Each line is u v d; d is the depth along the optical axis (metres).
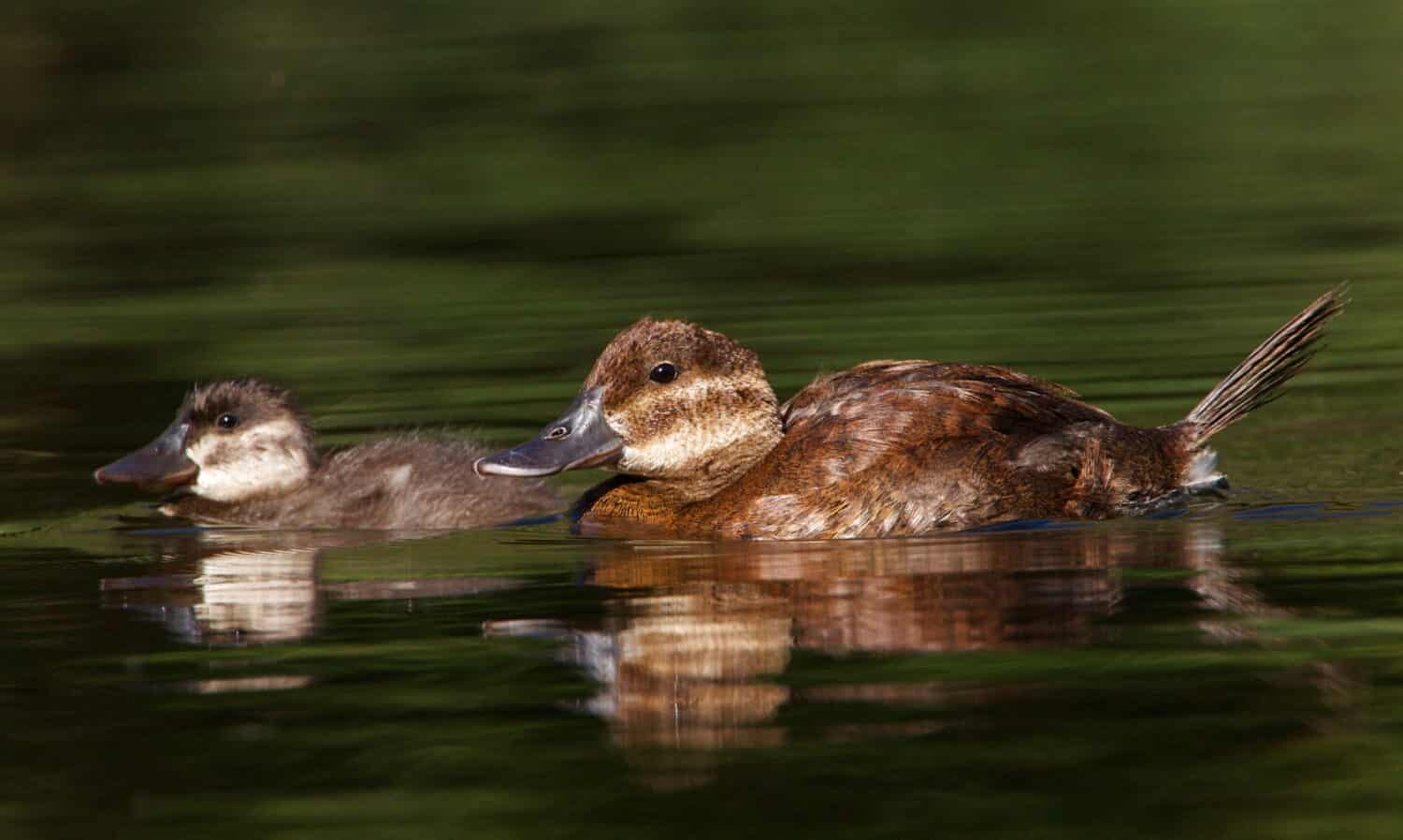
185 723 7.72
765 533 10.95
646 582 9.83
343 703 7.92
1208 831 6.50
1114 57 32.72
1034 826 6.55
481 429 13.77
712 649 8.52
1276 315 16.56
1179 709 7.59
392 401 14.69
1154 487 11.34
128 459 12.93
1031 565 9.86
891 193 23.58
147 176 26.25
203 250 21.61
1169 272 18.55
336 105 31.02
